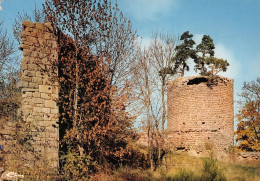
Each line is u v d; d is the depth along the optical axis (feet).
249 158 74.64
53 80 41.78
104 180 41.98
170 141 77.56
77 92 44.62
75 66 46.24
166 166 56.85
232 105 85.20
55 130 40.78
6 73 61.21
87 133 43.91
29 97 40.11
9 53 66.49
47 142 39.91
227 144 80.84
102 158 48.29
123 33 55.93
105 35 53.31
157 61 63.82
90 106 46.21
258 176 47.09
